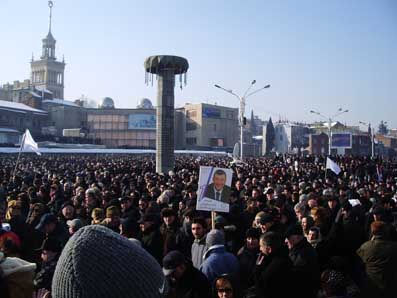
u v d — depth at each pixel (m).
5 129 89.06
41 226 7.70
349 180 22.98
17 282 3.50
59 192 12.80
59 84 156.38
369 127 94.94
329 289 4.50
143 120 116.12
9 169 26.31
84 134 104.88
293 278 4.99
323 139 91.81
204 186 8.27
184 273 5.00
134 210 9.95
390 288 5.85
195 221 6.95
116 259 1.43
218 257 5.84
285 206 9.70
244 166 32.06
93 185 14.93
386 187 16.31
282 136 119.06
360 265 6.37
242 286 6.10
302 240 5.82
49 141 88.38
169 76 32.03
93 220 8.62
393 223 9.02
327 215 8.36
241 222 9.02
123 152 71.50
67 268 1.42
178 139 122.12
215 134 123.75
